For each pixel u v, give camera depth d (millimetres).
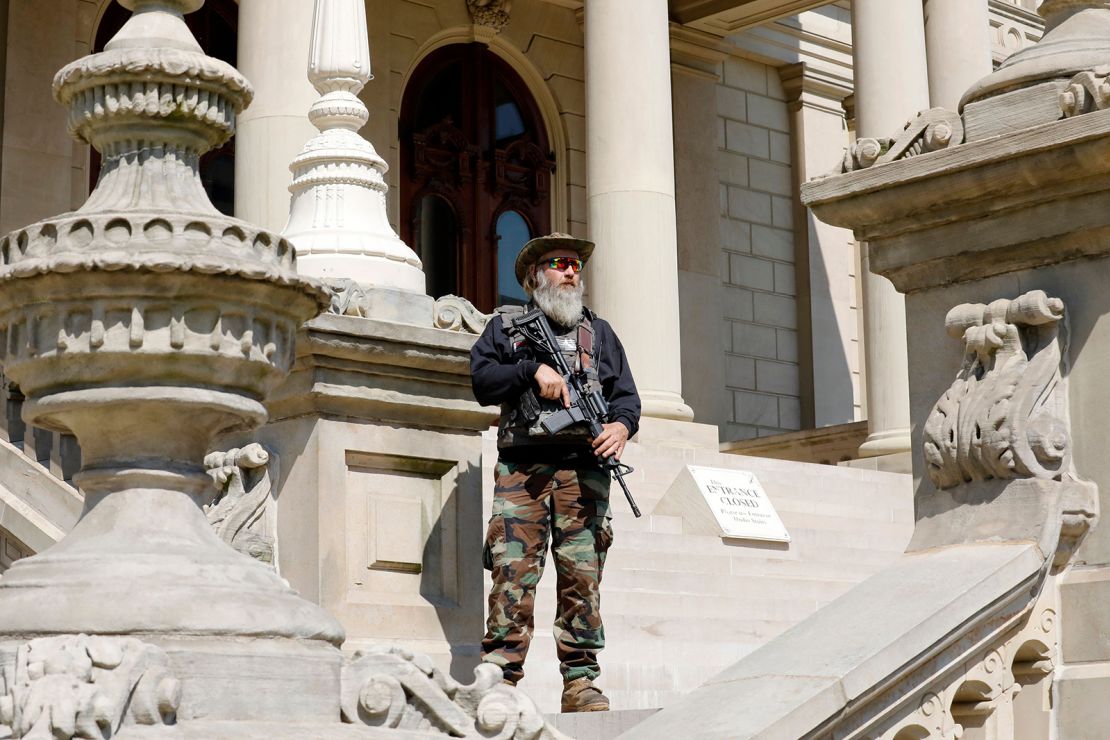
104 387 4727
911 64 21812
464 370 8273
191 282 4695
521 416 7590
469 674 8273
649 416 18609
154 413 4766
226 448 8352
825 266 30250
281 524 8086
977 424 6059
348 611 7930
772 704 5328
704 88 28875
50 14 22188
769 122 30188
